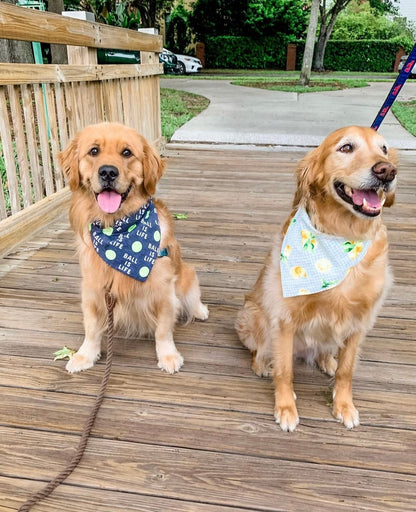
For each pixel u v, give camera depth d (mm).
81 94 4996
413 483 1855
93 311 2545
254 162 6730
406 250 3984
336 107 11164
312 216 2150
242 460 1959
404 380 2449
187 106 11172
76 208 2516
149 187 2484
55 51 9812
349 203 1965
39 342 2746
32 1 9297
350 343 2213
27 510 1712
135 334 2896
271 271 2318
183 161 6773
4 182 5184
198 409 2248
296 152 7340
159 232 2492
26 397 2309
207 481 1858
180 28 28016
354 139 1995
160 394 2348
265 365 2473
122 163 2318
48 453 1987
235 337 2848
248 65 28375
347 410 2174
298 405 2293
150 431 2107
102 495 1795
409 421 2176
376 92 14836
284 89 15141
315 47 28062
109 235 2400
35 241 4133
